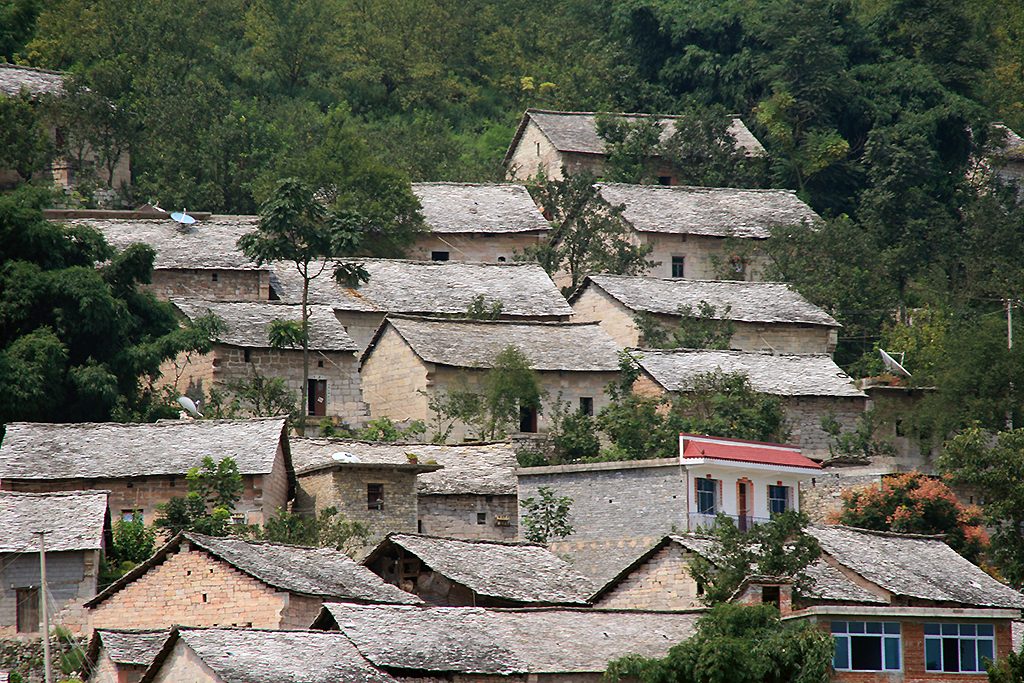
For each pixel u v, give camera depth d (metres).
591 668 184.88
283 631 180.25
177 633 175.75
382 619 186.38
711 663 182.00
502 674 180.75
